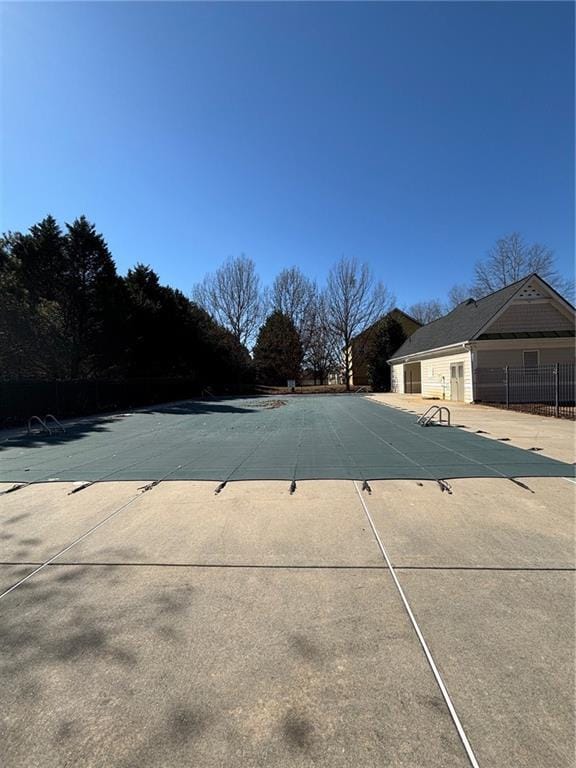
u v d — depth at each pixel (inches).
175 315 1491.1
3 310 772.6
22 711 85.7
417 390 1298.0
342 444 390.0
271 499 225.1
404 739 77.5
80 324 1032.8
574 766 71.3
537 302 815.1
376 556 154.6
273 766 72.7
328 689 90.3
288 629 111.7
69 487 261.0
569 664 96.3
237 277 2012.8
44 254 1007.6
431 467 285.9
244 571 145.0
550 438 395.2
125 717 83.9
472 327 860.0
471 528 179.6
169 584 136.9
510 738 77.2
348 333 1745.8
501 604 121.6
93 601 127.4
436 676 93.4
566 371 800.9
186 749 76.4
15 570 149.3
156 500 229.1
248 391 1734.7
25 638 109.7
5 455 383.9
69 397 790.5
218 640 107.6
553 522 185.0
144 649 104.6
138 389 1070.4
